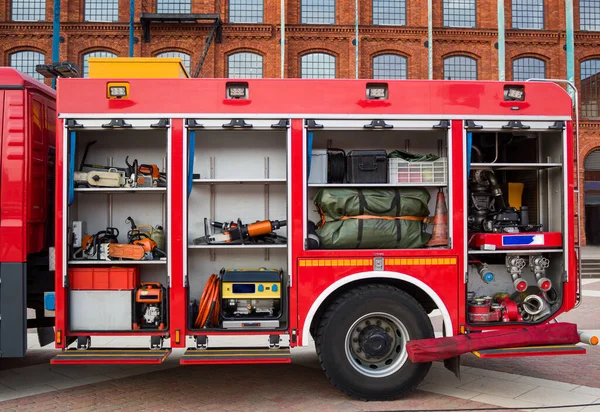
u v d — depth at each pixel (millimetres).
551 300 5297
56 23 15703
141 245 4930
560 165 5156
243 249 5371
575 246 5227
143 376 5785
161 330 4859
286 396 5070
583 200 24969
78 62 23047
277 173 5391
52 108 5422
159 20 22797
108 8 23141
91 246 4953
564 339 4945
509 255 5281
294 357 6609
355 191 5055
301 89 4910
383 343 4934
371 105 4941
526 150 5727
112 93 4789
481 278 5301
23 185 4766
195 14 22562
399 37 23891
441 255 4969
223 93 4871
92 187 4953
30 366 6242
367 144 5523
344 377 4836
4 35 22750
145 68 5238
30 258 5141
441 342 4773
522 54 24547
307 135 4918
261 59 23672
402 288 5223
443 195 5180
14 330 4711
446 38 24109
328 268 4887
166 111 4828
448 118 5004
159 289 4957
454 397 5039
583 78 25000
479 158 5488
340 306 4848
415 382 4902
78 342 4859
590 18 24922
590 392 5195
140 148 5395
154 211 5367
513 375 5812
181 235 4852
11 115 4797
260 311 5070
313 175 5113
